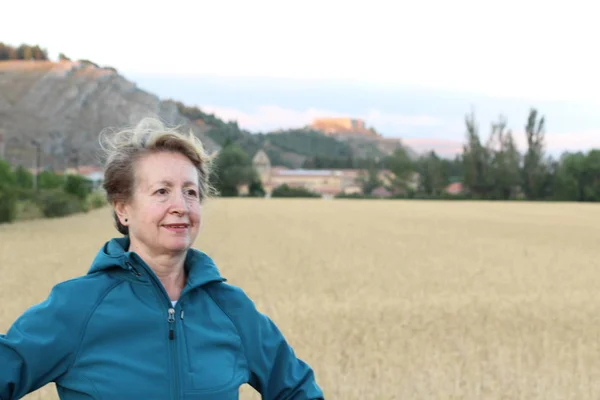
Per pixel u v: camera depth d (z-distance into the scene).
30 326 2.70
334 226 41.62
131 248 2.94
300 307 12.04
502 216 56.50
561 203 88.56
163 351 2.75
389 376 7.50
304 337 9.44
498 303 13.16
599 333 10.34
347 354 8.56
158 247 2.86
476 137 104.81
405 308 12.33
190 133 3.05
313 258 22.20
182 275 2.99
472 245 29.03
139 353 2.73
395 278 17.31
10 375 2.64
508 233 37.44
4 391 2.65
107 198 2.98
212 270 2.92
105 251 2.88
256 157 197.12
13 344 2.65
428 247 27.62
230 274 17.41
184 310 2.85
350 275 17.80
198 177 3.02
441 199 108.06
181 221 2.86
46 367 2.70
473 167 105.00
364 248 26.58
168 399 2.70
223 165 119.75
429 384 7.32
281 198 112.94
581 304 13.22
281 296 13.63
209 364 2.80
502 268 20.39
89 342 2.72
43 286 14.65
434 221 48.50
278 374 3.07
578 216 57.00
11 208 40.53
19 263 19.67
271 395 3.08
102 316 2.74
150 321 2.77
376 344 9.12
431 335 9.98
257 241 29.50
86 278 2.83
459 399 6.91
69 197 54.56
